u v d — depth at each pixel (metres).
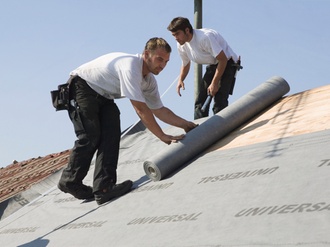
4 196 7.07
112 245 3.70
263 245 2.80
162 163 4.64
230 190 3.77
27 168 9.07
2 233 5.23
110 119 4.85
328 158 3.59
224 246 2.95
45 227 4.84
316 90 5.87
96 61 4.82
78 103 4.80
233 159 4.41
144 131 7.15
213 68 6.45
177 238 3.35
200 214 3.59
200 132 4.93
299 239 2.72
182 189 4.24
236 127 5.37
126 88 4.59
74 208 5.05
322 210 2.92
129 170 5.61
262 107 5.66
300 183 3.38
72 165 4.90
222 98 6.34
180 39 6.12
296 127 4.66
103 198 4.77
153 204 4.20
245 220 3.20
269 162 3.98
